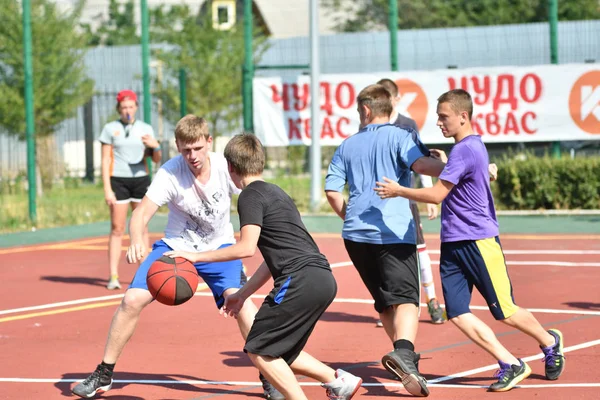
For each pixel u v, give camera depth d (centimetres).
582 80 2505
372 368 946
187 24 4175
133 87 4222
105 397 855
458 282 855
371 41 3878
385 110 902
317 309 738
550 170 2448
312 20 2514
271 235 747
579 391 827
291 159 3562
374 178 874
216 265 855
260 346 730
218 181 860
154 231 2294
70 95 3550
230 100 4094
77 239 2203
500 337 1075
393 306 860
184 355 1023
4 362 1005
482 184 844
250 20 2658
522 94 2538
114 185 1480
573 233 2059
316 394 848
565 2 5759
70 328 1192
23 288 1519
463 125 854
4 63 3466
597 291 1363
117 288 1505
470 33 3784
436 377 899
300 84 2633
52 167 3591
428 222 2317
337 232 2175
